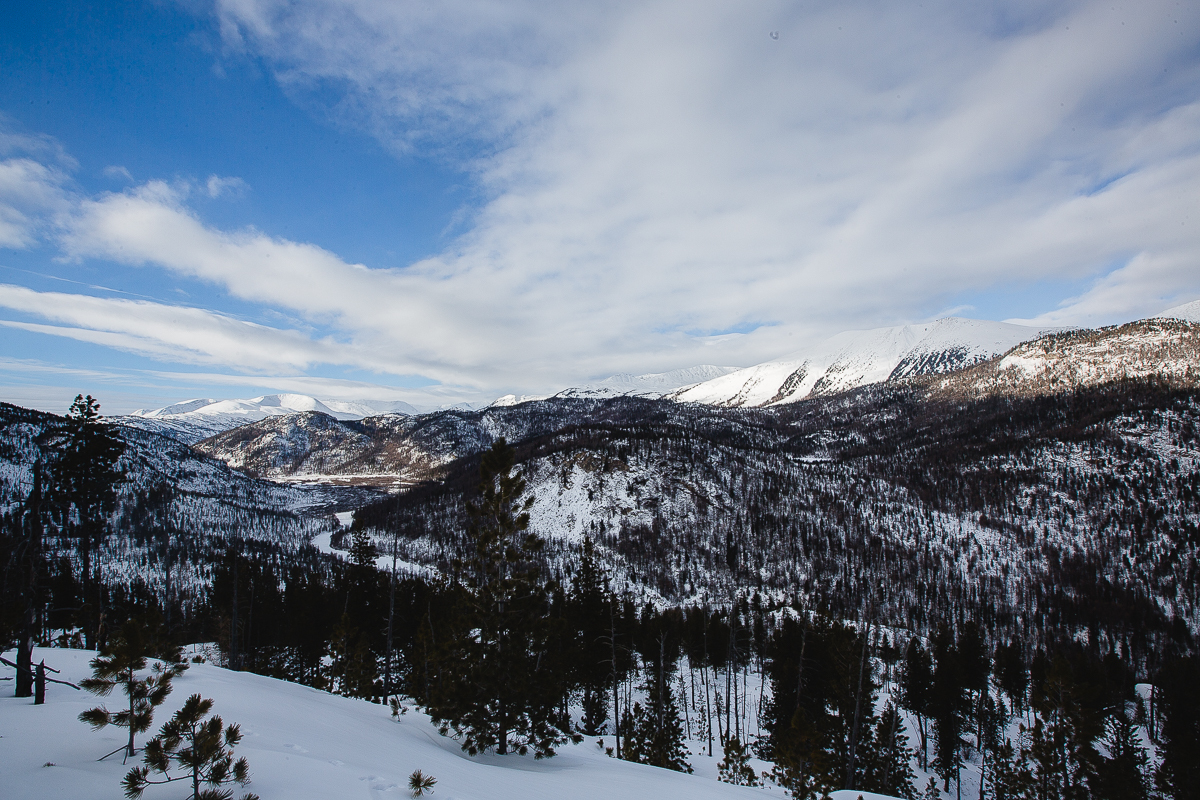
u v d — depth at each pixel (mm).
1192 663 54531
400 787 9695
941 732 46156
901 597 134125
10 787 7051
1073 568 150375
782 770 28531
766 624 83750
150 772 8156
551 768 17641
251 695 16156
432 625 33281
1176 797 37750
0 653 14641
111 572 91312
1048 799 30016
